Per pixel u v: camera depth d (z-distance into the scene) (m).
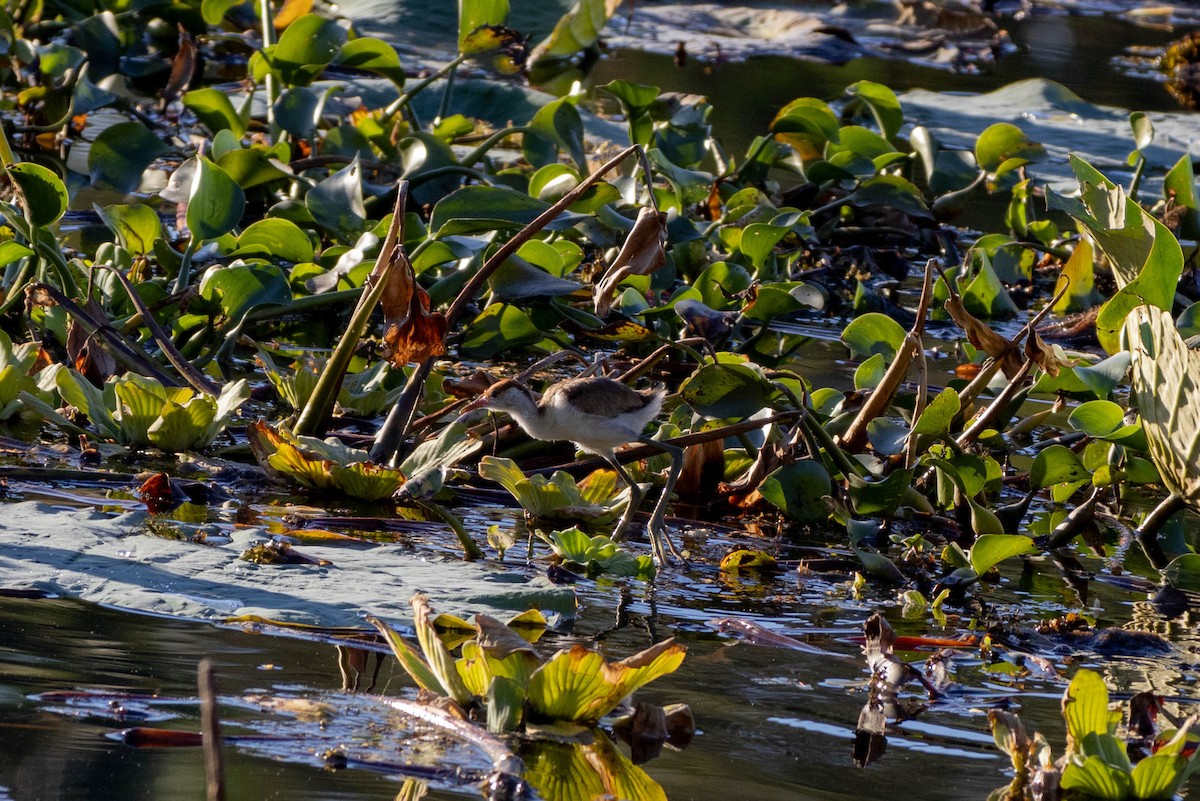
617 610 7.38
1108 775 5.37
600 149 18.33
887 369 10.43
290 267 14.22
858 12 31.38
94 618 6.45
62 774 4.99
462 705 5.81
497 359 12.39
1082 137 21.44
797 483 9.16
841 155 16.59
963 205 17.33
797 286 12.27
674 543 8.79
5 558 7.05
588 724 5.82
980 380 9.75
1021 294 15.85
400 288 8.71
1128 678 6.89
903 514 9.48
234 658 6.16
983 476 8.93
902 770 5.62
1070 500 10.15
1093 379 9.09
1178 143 21.30
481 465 8.76
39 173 9.62
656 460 9.94
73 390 9.29
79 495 8.34
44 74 18.17
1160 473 9.10
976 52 28.72
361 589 7.07
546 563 8.02
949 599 8.02
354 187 12.61
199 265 12.33
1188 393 8.66
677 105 18.95
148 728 5.39
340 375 9.29
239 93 20.30
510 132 15.18
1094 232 10.30
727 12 30.77
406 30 25.73
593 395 8.66
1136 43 30.91
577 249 12.81
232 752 5.27
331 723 5.60
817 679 6.58
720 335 11.18
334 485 8.86
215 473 9.05
